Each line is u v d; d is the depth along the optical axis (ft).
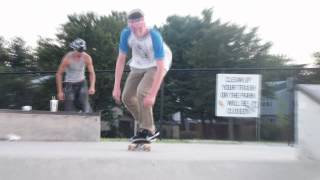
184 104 34.58
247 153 12.03
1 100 32.35
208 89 34.04
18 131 18.89
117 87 14.06
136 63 13.43
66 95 22.75
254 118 30.37
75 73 22.70
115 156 9.55
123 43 13.76
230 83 29.86
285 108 29.17
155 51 12.98
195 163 8.87
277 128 28.86
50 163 8.86
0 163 8.84
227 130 32.50
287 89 28.84
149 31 13.03
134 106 13.73
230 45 109.09
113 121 40.01
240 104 29.76
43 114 19.22
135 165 8.84
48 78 32.48
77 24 109.70
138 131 13.30
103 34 105.09
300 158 9.56
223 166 8.88
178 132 34.58
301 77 28.91
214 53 107.24
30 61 106.01
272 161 9.08
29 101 32.42
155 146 16.40
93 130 19.81
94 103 39.42
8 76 32.53
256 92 29.60
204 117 34.83
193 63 106.83
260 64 108.47
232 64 108.06
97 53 102.63
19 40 107.86
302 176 8.85
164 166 8.83
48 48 105.40
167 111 34.45
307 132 9.32
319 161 8.92
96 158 8.96
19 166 8.84
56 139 19.35
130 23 12.94
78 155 9.57
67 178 8.75
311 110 9.18
